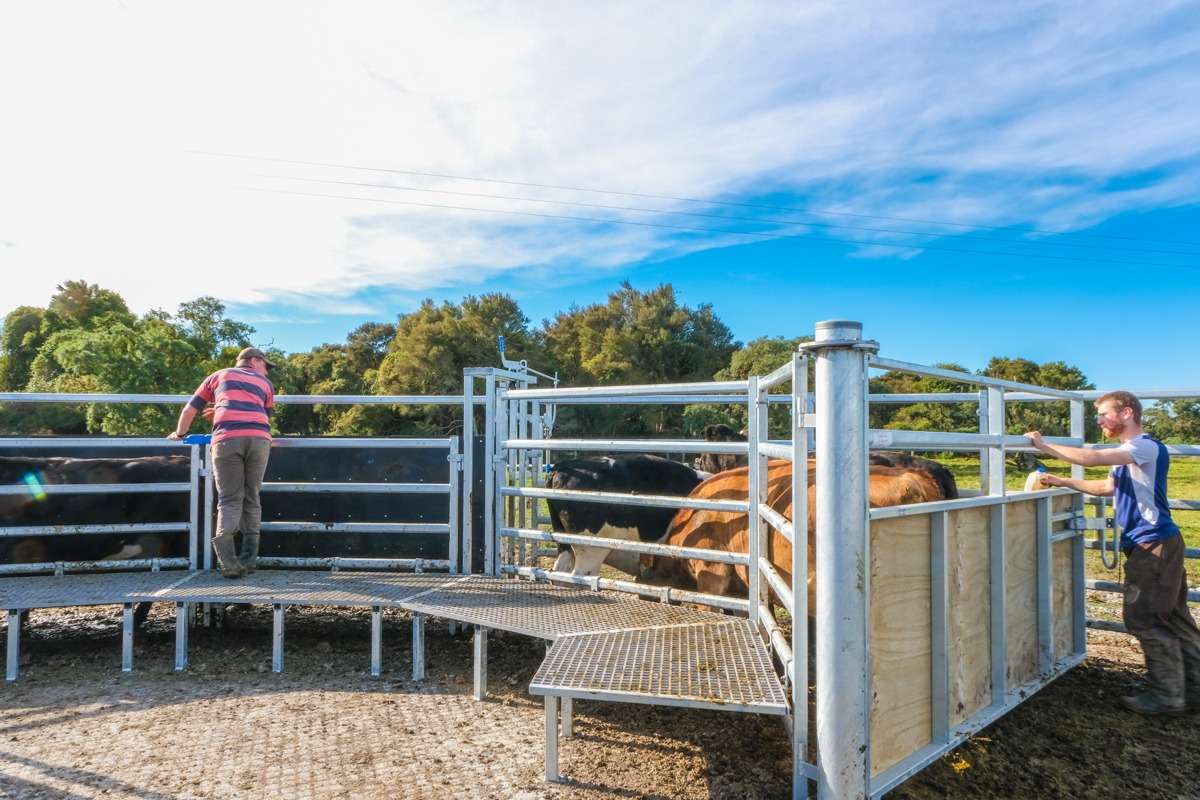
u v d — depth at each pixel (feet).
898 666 8.86
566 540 16.43
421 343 146.92
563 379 182.09
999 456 10.93
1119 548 14.58
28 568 17.30
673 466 18.02
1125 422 12.70
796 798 8.98
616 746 11.25
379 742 11.43
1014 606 11.67
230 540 16.46
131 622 15.17
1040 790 9.86
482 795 9.66
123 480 18.28
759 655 11.10
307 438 18.40
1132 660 15.65
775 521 11.02
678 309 201.36
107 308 183.62
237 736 11.67
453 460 17.95
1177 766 10.60
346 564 18.38
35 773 10.32
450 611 14.02
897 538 8.86
